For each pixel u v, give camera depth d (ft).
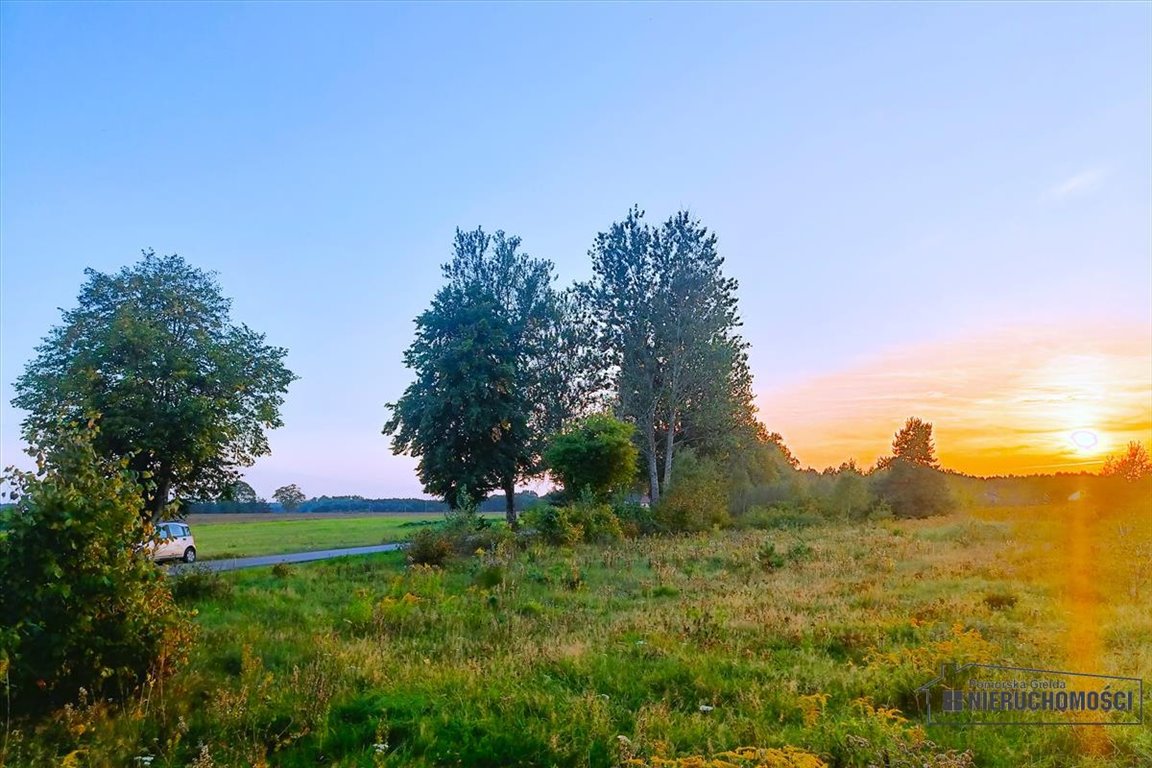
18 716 22.77
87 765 19.66
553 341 146.20
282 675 27.30
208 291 108.88
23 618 23.29
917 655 26.27
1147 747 18.30
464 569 63.46
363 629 36.78
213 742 20.99
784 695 23.00
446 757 19.69
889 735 18.94
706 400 129.70
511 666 27.58
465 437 125.49
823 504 127.34
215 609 43.32
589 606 42.80
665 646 30.07
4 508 24.23
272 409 110.42
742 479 142.00
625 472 103.55
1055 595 39.50
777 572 54.65
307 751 20.48
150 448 91.56
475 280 140.36
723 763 17.31
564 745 19.72
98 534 24.62
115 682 24.82
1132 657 26.40
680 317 127.54
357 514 322.14
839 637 30.68
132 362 94.68
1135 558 52.03
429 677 26.40
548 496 120.16
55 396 92.38
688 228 130.00
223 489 109.50
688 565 60.03
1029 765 17.90
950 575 49.03
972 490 158.30
